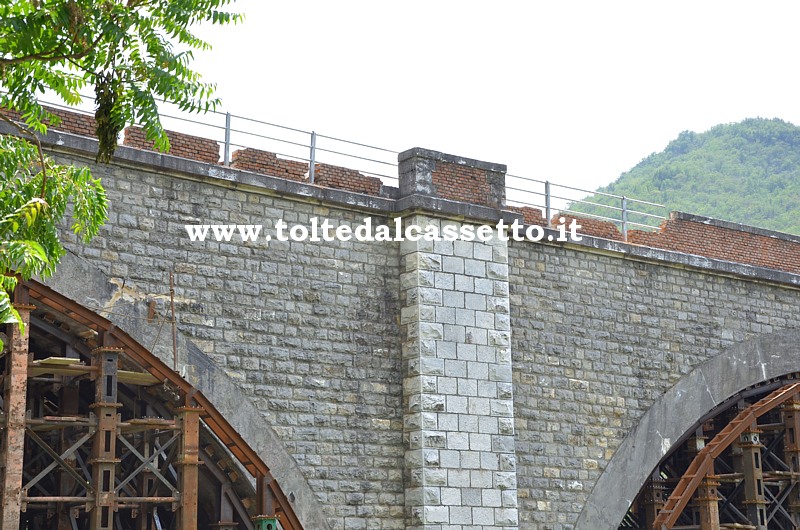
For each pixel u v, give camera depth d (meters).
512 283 24.72
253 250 21.44
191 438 19.33
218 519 21.42
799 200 155.38
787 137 177.12
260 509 20.23
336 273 22.36
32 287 18.38
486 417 23.00
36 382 20.27
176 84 13.41
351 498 21.58
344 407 21.86
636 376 26.44
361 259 22.77
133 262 20.03
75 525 20.12
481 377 23.16
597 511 24.91
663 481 27.41
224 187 21.33
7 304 12.01
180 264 20.53
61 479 20.22
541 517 23.92
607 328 26.17
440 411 22.42
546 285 25.31
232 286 21.03
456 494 22.27
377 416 22.25
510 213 24.44
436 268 23.03
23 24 12.33
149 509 21.20
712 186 165.00
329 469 21.42
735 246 29.62
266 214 21.75
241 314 21.03
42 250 12.48
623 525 29.75
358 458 21.84
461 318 23.16
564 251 25.83
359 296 22.55
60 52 12.77
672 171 169.38
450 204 23.41
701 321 28.11
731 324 28.73
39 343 20.52
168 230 20.53
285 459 20.95
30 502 19.44
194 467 19.25
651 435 26.31
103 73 13.29
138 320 19.86
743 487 29.48
